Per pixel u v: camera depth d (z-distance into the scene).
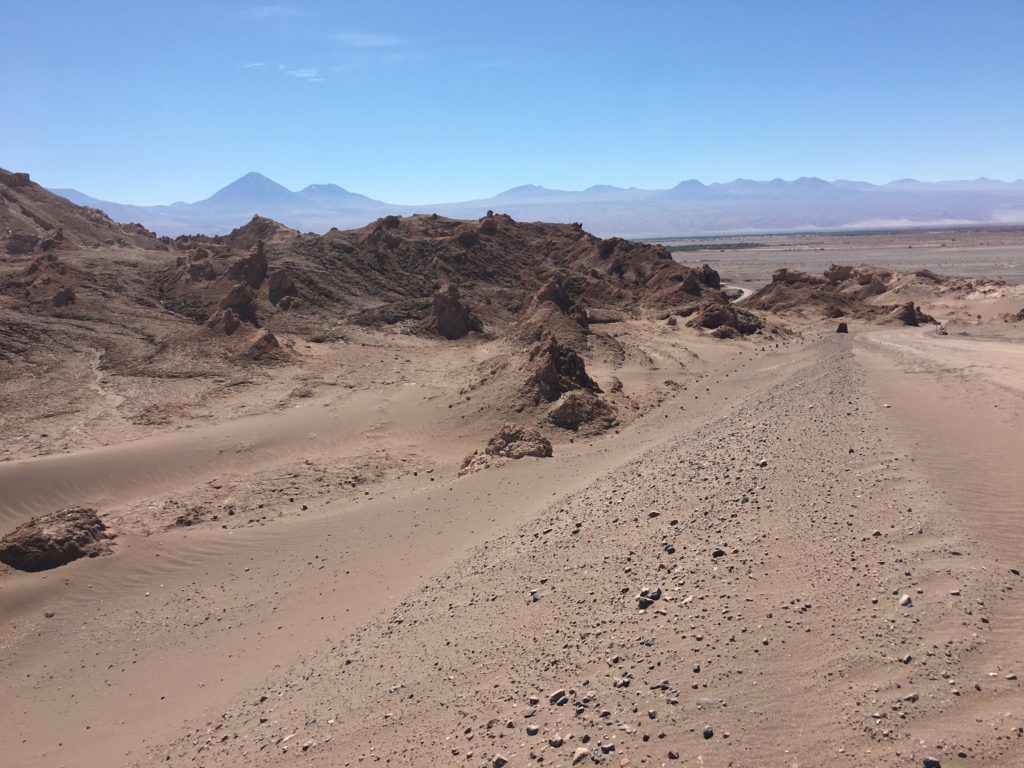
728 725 7.14
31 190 100.94
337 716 9.96
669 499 15.05
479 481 23.75
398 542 19.31
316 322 62.97
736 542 11.60
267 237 103.44
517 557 14.61
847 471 14.13
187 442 31.61
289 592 17.31
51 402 39.28
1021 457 14.05
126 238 103.50
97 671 14.80
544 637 10.35
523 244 109.25
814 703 7.23
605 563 12.51
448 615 12.66
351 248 85.62
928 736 6.42
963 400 21.61
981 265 153.38
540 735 7.82
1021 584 8.80
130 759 10.86
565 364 37.34
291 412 37.91
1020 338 52.97
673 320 69.50
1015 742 6.14
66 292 57.50
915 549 10.08
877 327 68.56
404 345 58.88
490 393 36.75
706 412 32.06
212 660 14.50
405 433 34.34
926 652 7.62
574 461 24.44
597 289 85.94
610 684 8.45
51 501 25.33
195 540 21.31
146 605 17.69
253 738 10.17
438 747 8.29
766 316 78.88
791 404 23.84
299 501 25.52
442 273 87.38
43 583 18.44
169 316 59.50
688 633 9.13
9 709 13.62
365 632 13.53
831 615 8.77
